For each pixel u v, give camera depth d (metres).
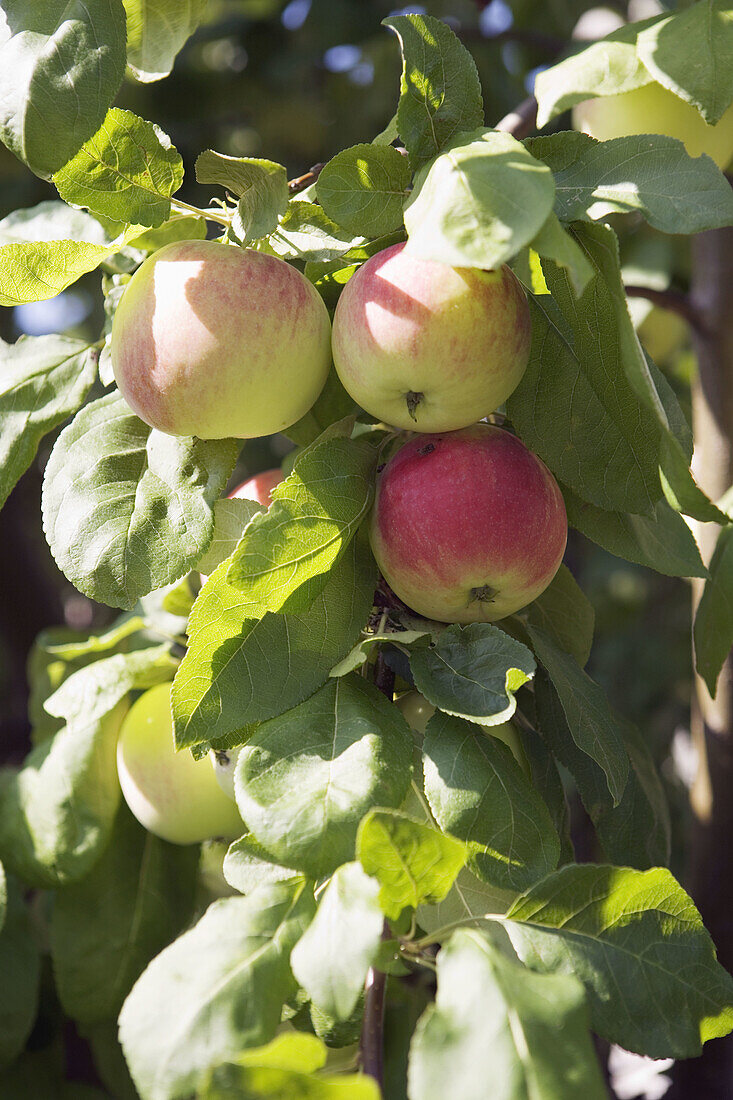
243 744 0.86
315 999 0.78
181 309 0.84
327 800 0.82
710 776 1.06
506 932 0.84
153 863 0.98
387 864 0.80
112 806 0.96
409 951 0.82
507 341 0.84
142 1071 0.79
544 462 0.89
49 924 1.02
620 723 0.96
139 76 0.97
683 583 1.69
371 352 0.84
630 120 1.00
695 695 1.08
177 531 0.87
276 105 1.59
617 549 0.91
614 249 0.82
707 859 1.06
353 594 0.87
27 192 1.49
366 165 0.85
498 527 0.85
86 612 2.01
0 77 0.84
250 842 0.84
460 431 0.88
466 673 0.84
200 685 0.84
